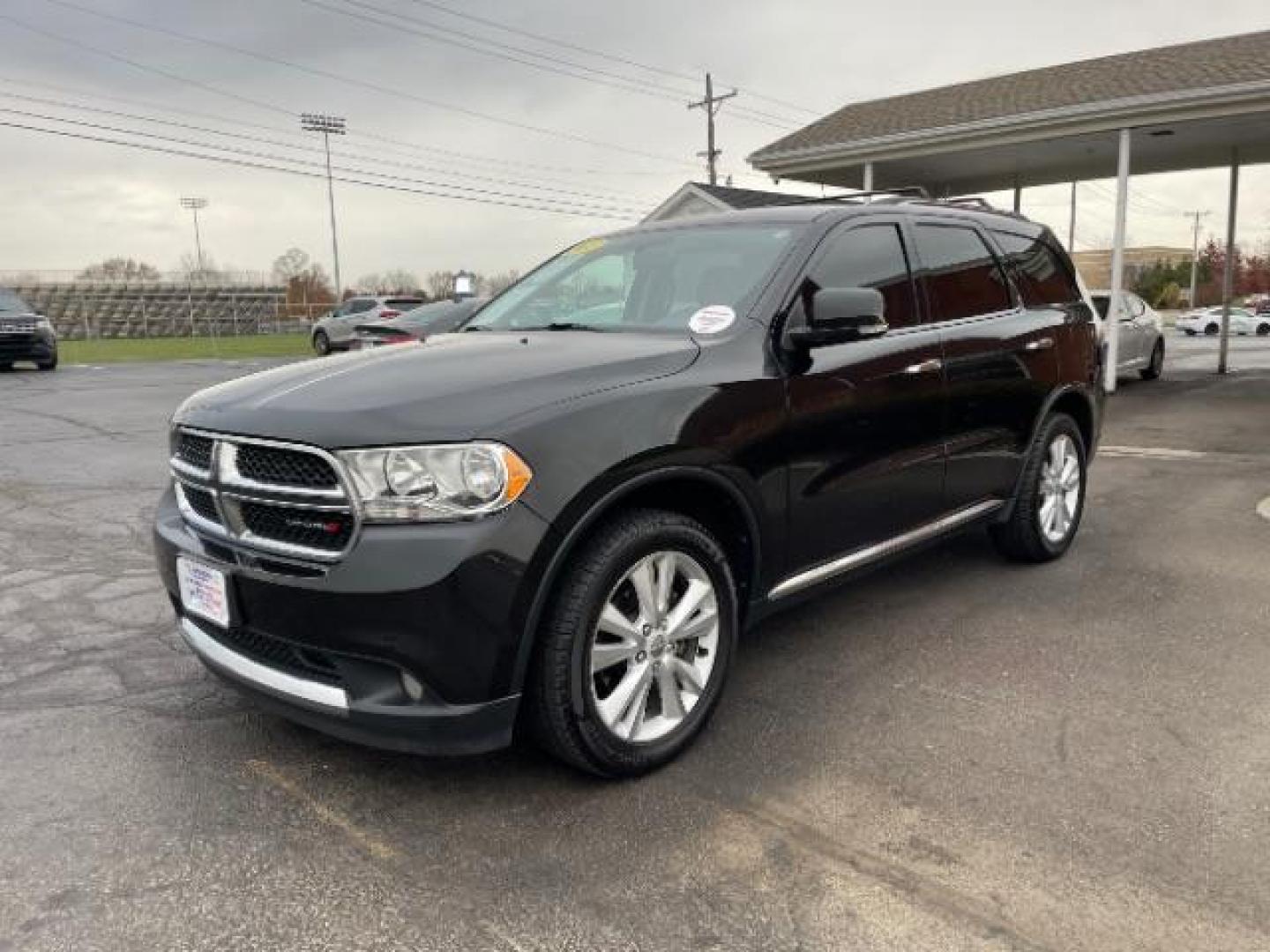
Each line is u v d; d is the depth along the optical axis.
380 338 11.77
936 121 14.66
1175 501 6.66
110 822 2.73
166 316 55.09
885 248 4.01
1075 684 3.58
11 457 8.89
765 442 3.22
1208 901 2.31
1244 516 6.16
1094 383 5.25
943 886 2.40
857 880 2.43
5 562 5.36
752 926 2.27
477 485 2.53
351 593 2.51
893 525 3.92
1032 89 15.36
